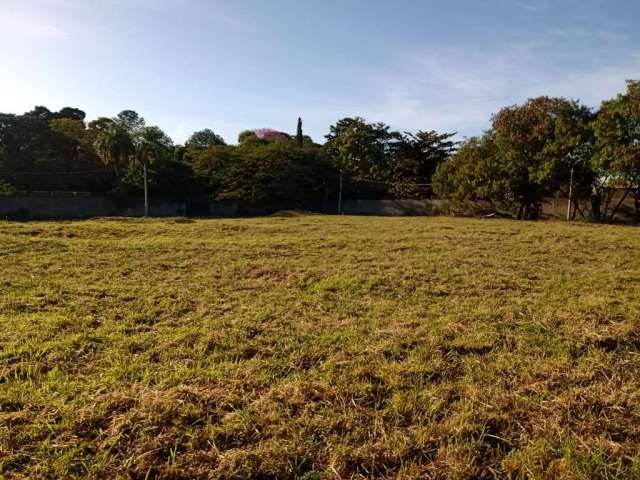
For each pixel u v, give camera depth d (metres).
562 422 2.72
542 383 3.22
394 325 4.58
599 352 3.82
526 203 28.77
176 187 38.81
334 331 4.39
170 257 9.23
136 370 3.39
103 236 13.57
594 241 12.31
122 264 8.41
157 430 2.54
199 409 2.72
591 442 2.49
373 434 2.55
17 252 9.59
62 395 2.92
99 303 5.49
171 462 2.28
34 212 32.09
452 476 2.22
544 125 25.92
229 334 4.26
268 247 10.76
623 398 2.98
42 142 36.69
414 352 3.79
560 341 4.08
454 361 3.62
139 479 2.17
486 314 4.93
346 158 42.91
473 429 2.60
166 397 2.85
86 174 38.28
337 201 42.06
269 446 2.40
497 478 2.24
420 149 43.38
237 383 3.13
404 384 3.17
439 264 8.41
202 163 40.22
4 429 2.49
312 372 3.36
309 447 2.41
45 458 2.27
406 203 38.06
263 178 38.09
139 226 16.14
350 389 3.06
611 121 22.86
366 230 16.25
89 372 3.37
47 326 4.44
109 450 2.33
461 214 32.69
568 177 25.56
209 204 40.31
